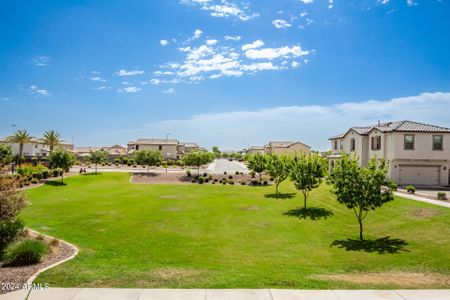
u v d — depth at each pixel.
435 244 14.30
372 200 15.33
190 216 21.33
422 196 25.17
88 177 46.88
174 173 53.44
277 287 7.95
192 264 11.61
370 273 10.67
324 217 21.27
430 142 31.80
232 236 16.36
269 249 14.16
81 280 8.20
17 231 11.17
